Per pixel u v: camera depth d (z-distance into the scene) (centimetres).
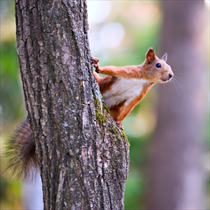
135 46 2184
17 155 825
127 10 2505
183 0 1723
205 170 2417
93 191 592
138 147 2252
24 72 598
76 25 589
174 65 1719
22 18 586
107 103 920
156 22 2277
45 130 599
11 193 1619
